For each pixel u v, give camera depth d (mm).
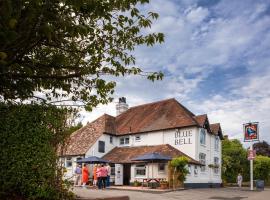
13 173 10961
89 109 12461
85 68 11211
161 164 36688
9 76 10359
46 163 11391
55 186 11625
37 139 11367
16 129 11141
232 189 34750
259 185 37156
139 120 46562
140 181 37625
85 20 10000
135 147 43531
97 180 29000
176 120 42000
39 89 12328
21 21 8328
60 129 11906
